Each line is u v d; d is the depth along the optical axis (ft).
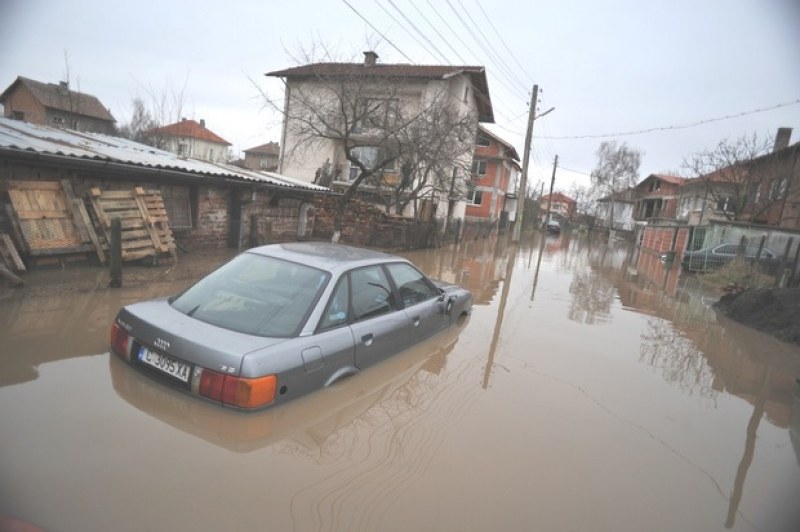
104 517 7.04
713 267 59.93
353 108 44.93
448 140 52.13
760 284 46.32
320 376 11.02
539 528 8.25
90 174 26.86
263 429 9.75
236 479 8.34
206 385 9.65
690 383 17.74
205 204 36.11
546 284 39.73
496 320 23.79
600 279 47.39
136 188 28.63
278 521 7.45
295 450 9.55
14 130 26.99
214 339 10.09
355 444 10.16
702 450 12.31
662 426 13.48
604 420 13.32
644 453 11.68
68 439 8.79
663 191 154.20
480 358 17.25
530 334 21.91
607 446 11.75
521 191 81.46
